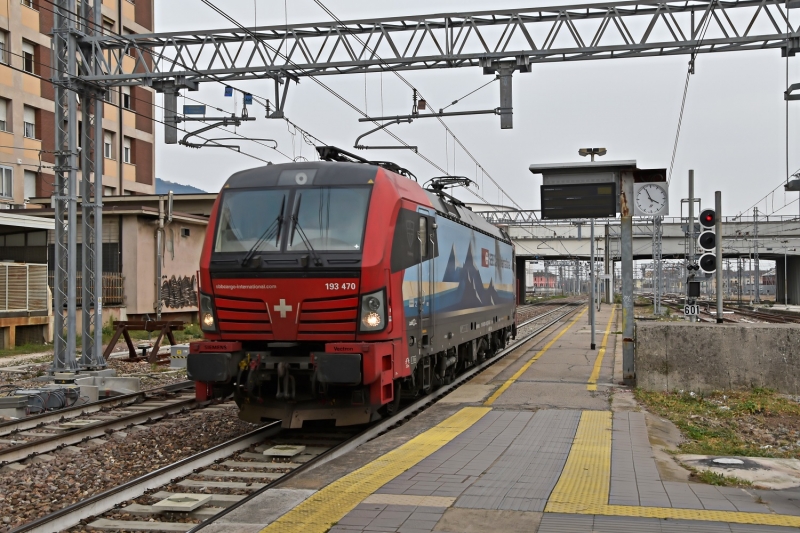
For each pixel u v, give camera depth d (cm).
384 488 680
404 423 1095
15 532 609
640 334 1334
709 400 1263
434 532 559
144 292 3102
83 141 1656
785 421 1114
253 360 991
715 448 896
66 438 1013
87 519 677
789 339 1276
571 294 14250
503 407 1174
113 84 1658
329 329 982
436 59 1542
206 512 702
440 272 1285
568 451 842
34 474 859
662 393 1308
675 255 6294
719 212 2062
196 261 3522
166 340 2709
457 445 880
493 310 1872
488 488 678
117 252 3070
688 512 603
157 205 3341
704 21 1460
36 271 2552
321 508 620
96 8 1645
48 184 3781
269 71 1594
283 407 1009
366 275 973
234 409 1300
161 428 1116
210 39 1616
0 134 3500
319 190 1027
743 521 580
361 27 1578
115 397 1375
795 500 643
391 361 1001
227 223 1041
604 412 1112
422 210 1170
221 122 1756
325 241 994
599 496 650
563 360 1933
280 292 991
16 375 1772
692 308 2136
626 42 1499
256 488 782
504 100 1563
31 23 3684
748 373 1286
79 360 1697
